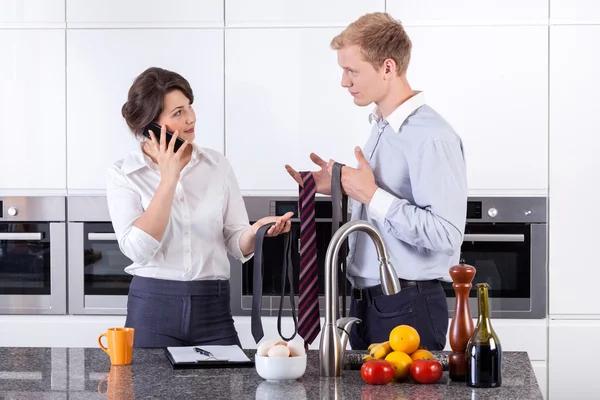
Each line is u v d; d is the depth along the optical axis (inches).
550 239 134.9
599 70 133.0
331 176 92.0
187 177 100.4
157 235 93.6
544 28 133.1
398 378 73.6
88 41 136.8
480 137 134.1
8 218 139.1
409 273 90.0
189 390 70.8
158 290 96.7
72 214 138.9
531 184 134.3
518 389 70.4
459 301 73.7
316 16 135.0
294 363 72.9
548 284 135.4
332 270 74.9
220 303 98.7
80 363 81.6
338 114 135.5
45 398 68.9
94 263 139.7
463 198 88.0
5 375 76.8
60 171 138.2
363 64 90.8
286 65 135.5
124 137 137.6
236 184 104.9
